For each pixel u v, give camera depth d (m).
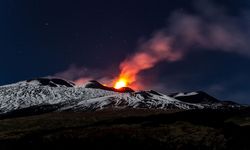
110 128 100.56
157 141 84.12
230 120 124.12
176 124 110.81
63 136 88.38
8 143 86.12
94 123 125.25
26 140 87.00
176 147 79.44
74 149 80.69
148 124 110.62
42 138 87.50
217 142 82.75
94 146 81.88
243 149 79.06
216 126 105.69
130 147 81.19
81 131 95.00
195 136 89.06
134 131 95.56
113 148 80.88
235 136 88.25
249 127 99.81
